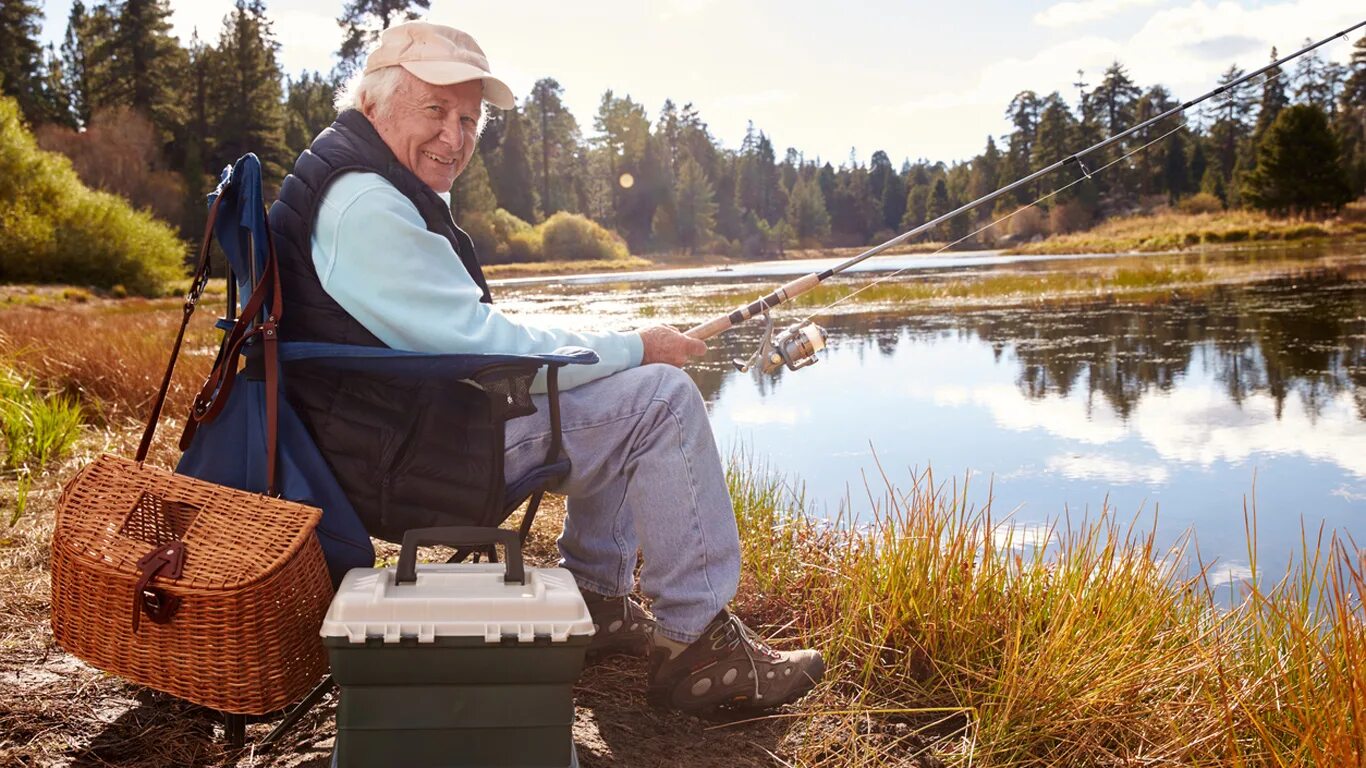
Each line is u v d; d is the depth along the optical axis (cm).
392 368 181
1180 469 533
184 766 183
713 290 2320
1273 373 824
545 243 6581
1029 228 5966
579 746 200
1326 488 489
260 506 172
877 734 216
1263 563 388
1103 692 218
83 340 766
